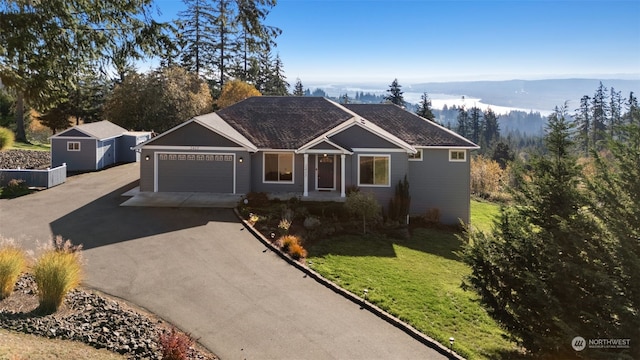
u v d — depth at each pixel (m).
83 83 11.40
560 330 9.26
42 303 9.28
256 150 23.47
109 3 9.07
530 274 9.07
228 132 23.92
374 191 23.30
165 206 20.77
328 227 18.92
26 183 24.44
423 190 24.33
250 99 28.83
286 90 73.69
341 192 23.03
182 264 13.62
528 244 9.77
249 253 15.02
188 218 18.88
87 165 30.92
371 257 16.12
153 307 10.55
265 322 10.23
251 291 11.95
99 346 8.02
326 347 9.33
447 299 12.69
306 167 22.94
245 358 8.68
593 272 8.37
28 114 50.25
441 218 24.28
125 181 27.02
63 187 24.98
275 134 25.25
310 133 25.36
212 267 13.53
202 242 15.86
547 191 9.66
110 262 13.48
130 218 18.64
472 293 13.39
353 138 23.28
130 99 41.59
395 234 19.97
